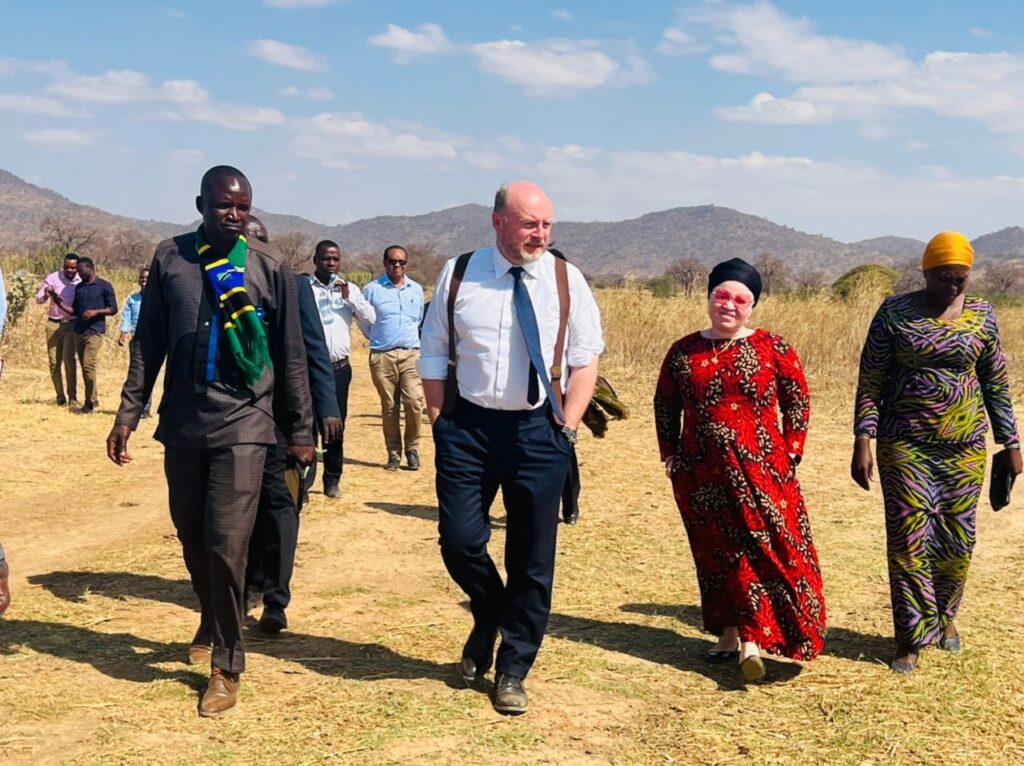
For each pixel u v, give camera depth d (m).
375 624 5.78
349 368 9.17
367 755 4.12
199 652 5.09
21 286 19.86
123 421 4.66
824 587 6.64
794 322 20.84
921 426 5.21
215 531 4.48
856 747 4.29
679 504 5.22
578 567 7.05
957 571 5.29
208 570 4.88
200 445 4.52
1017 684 4.97
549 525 4.62
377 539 7.79
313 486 9.77
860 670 5.16
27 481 9.82
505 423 4.56
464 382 4.61
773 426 5.06
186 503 4.67
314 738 4.25
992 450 11.91
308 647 5.38
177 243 4.70
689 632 5.75
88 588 6.37
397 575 6.85
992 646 5.49
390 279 10.56
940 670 5.14
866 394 5.35
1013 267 147.12
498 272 4.58
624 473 10.68
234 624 4.54
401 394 10.63
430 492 9.62
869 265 29.27
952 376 5.19
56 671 4.94
